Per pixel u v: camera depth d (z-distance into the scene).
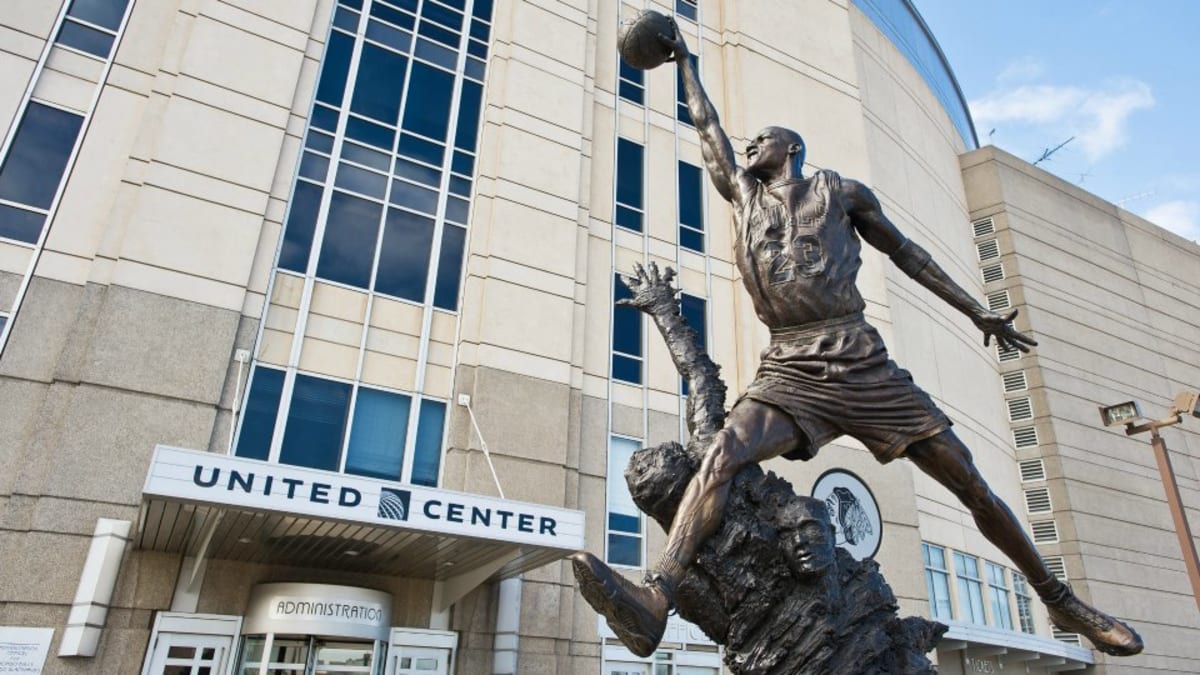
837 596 2.88
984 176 35.66
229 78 14.29
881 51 31.23
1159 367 36.31
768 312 3.39
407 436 14.09
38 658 10.02
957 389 27.56
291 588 11.16
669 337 3.72
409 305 15.04
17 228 12.09
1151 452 33.72
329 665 11.28
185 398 11.99
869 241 3.68
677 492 3.06
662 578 2.54
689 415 3.45
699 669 15.27
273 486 9.75
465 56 17.73
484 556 11.98
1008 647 23.12
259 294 13.41
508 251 16.17
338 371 13.88
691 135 21.00
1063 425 30.89
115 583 10.74
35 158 12.59
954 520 24.08
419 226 15.76
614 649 14.45
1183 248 41.91
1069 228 36.50
